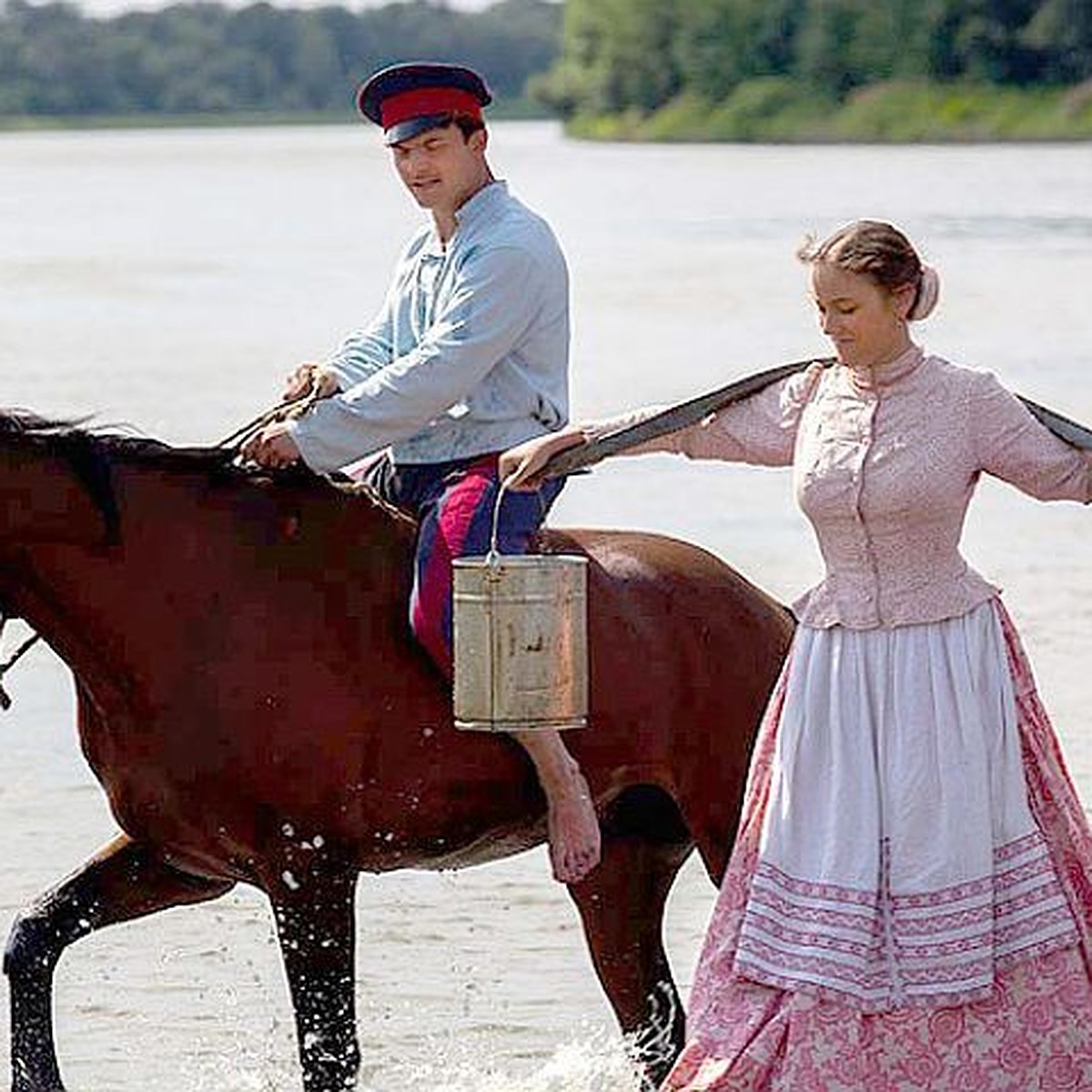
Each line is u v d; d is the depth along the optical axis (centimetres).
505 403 1174
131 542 1138
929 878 1029
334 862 1152
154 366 4362
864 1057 1023
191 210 10250
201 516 1146
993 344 4641
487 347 1152
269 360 4462
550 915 1554
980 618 1054
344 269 6725
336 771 1141
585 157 14688
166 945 1515
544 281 1165
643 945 1241
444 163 1173
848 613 1050
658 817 1230
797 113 16588
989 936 1026
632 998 1241
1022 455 1052
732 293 5834
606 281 6238
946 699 1041
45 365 4381
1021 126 15350
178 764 1134
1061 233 7738
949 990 1021
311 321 5241
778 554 2558
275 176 14300
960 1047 1026
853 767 1041
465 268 1163
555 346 1180
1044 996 1031
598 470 3172
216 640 1135
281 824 1141
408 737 1150
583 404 3788
